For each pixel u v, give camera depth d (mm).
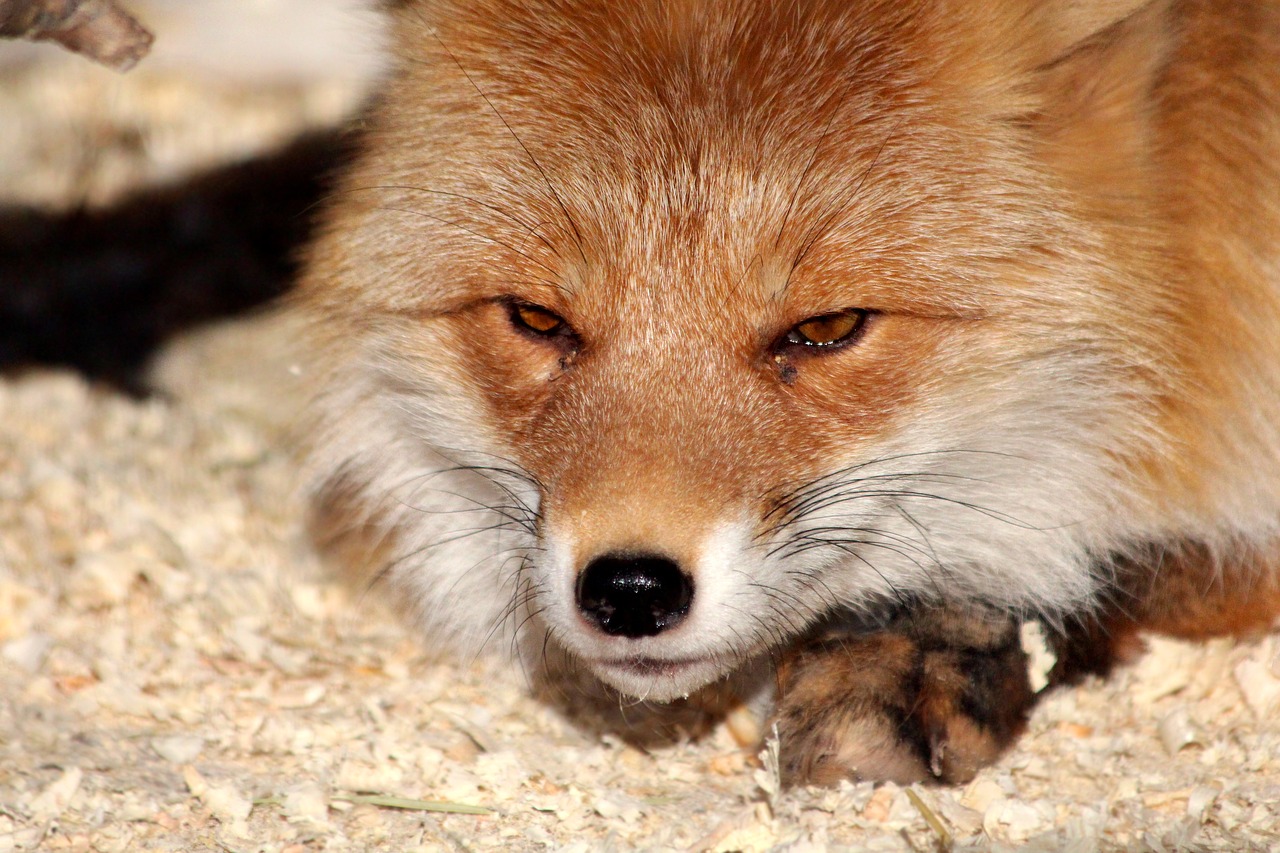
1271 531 6879
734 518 5773
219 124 16391
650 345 6070
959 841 5633
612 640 5684
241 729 6859
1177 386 6488
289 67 17781
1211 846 5473
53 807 5984
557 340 6348
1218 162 6449
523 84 6445
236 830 5879
